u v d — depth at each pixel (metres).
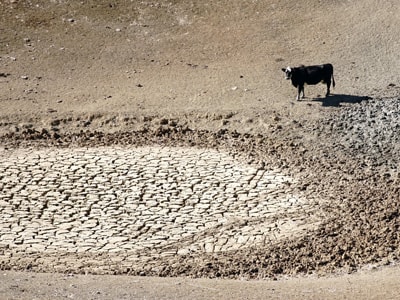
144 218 29.50
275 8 48.19
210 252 27.22
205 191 31.20
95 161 33.69
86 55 43.66
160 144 35.22
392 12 47.16
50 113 37.47
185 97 38.97
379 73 40.81
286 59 42.78
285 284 23.69
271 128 35.88
